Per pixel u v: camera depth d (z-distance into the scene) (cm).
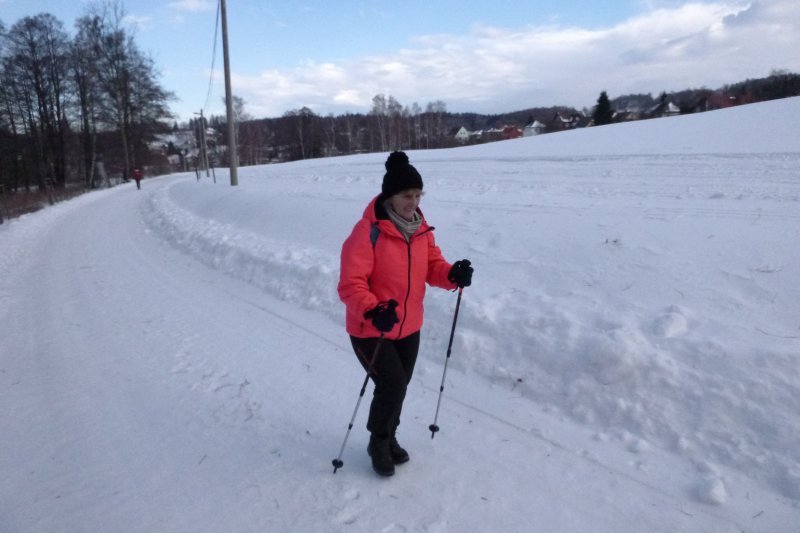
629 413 323
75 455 320
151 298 670
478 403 362
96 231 1389
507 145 2248
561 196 827
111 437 339
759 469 274
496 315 428
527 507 262
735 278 408
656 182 945
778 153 1179
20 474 301
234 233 955
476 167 1472
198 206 1440
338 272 612
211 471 300
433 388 386
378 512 262
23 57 4034
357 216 813
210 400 384
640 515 254
